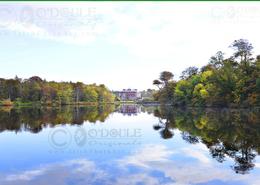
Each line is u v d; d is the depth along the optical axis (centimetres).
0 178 1255
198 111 6594
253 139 2255
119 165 1469
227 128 2959
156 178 1243
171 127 3262
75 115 5609
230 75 7244
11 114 5809
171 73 14375
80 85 16538
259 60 6800
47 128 3131
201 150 1867
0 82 13275
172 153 1775
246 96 6594
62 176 1275
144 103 19350
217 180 1221
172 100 11831
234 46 7238
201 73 9762
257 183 1184
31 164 1508
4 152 1830
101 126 3378
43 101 13350
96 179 1225
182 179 1234
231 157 1659
